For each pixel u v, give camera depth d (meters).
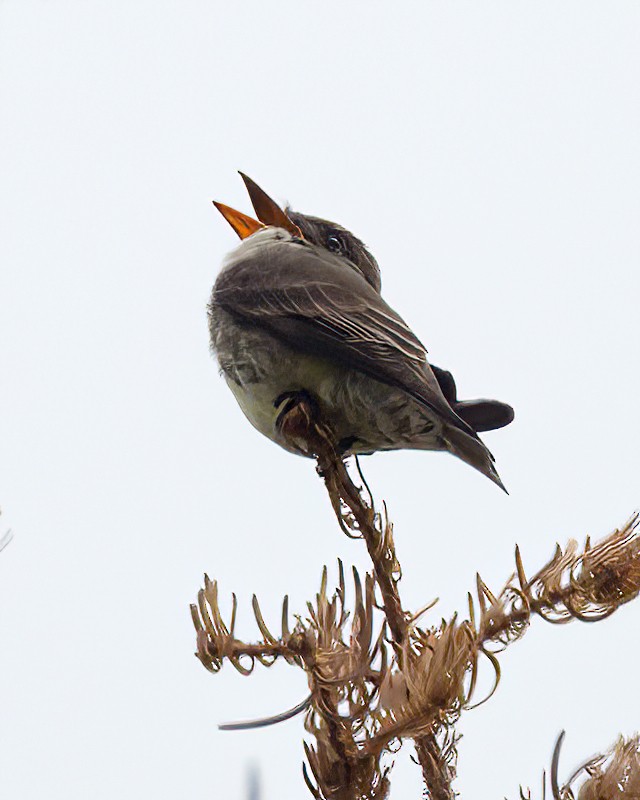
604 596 5.31
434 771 5.14
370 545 5.73
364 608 5.04
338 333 8.02
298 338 8.09
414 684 4.89
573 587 5.32
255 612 5.12
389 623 5.63
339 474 5.94
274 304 8.29
